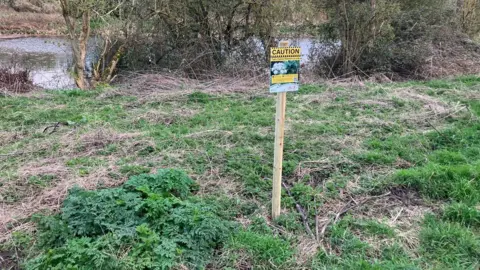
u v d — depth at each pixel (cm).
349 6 1044
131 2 1009
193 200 396
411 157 504
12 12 2089
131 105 719
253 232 352
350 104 713
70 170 455
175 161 480
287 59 337
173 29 1066
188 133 569
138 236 323
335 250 338
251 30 1066
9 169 460
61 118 644
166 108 696
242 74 967
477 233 360
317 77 996
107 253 301
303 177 452
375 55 1061
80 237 332
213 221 342
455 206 385
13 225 361
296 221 374
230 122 620
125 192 383
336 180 445
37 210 380
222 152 502
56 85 977
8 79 870
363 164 487
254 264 319
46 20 2073
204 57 1030
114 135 549
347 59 1057
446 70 1072
